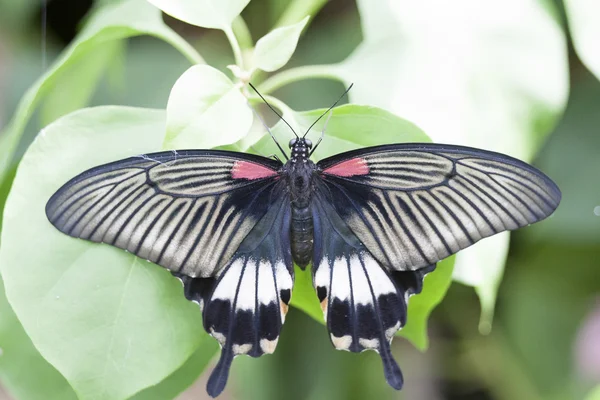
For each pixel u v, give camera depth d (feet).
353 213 2.76
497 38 2.80
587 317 3.14
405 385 3.22
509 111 2.79
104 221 2.69
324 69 2.81
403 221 2.74
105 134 2.73
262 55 2.73
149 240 2.70
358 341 2.75
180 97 2.66
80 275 2.70
